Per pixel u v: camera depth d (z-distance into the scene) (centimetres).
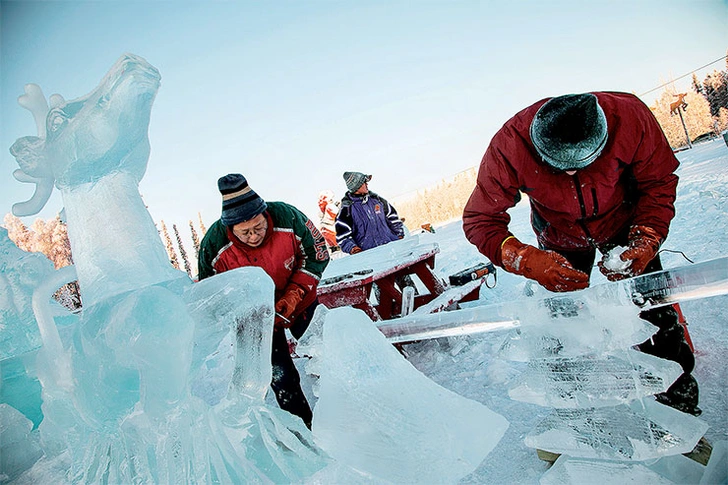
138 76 132
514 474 182
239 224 239
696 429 133
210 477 133
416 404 129
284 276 266
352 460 130
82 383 129
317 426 136
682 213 610
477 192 226
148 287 126
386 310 409
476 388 278
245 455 147
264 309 145
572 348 140
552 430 150
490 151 219
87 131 135
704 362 236
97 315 128
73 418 144
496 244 220
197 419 136
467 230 233
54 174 143
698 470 139
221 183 241
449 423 127
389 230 564
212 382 379
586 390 142
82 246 142
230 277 144
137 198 147
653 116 206
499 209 222
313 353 157
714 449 136
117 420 132
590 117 181
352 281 343
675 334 192
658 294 133
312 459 152
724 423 180
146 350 118
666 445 134
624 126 197
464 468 122
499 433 129
